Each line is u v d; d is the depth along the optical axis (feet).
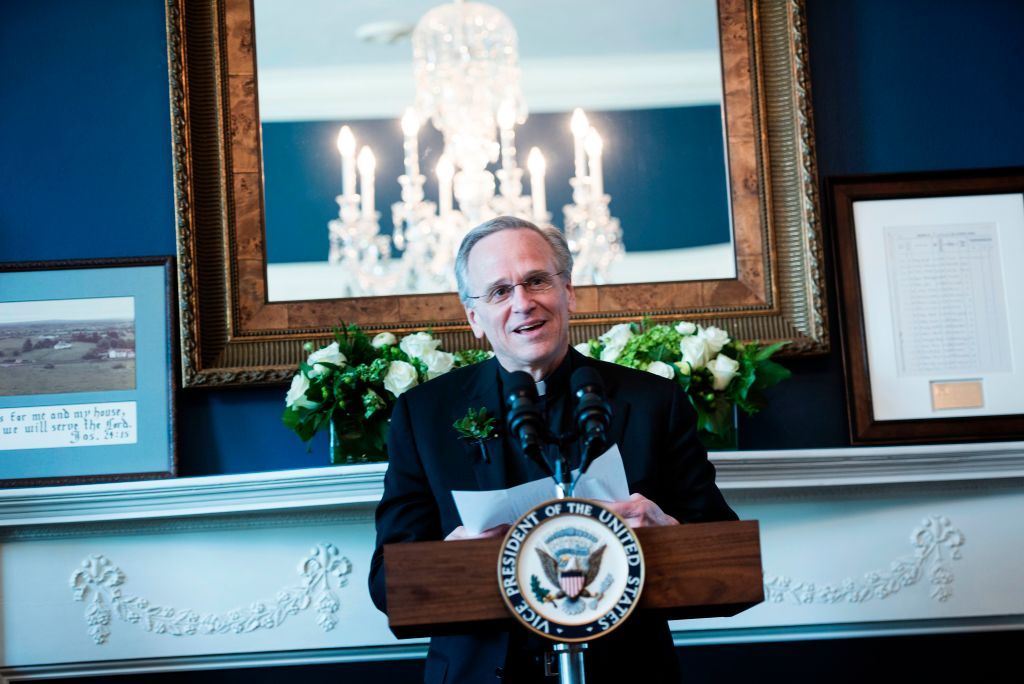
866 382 11.35
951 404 11.39
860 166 11.94
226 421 11.34
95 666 10.60
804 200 11.57
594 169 11.69
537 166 11.69
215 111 11.62
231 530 10.64
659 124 11.78
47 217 11.62
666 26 11.94
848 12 12.18
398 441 7.98
